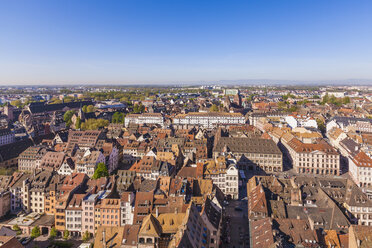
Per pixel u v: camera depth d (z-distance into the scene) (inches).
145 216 4584.2
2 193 5698.8
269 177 6033.5
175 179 5846.5
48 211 5753.0
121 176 6195.9
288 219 4195.4
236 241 4608.8
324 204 4990.2
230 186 6441.9
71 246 4731.8
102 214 5073.8
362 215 5027.1
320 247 3853.3
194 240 3395.7
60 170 7313.0
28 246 4670.3
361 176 7199.8
